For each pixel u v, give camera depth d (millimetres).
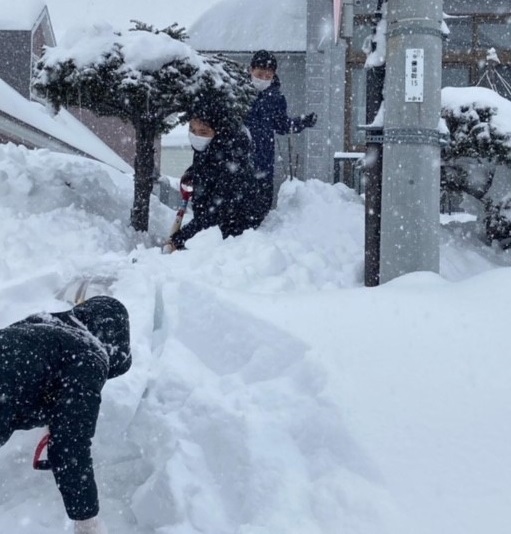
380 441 2541
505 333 3014
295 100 11289
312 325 3283
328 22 10859
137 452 3029
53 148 17516
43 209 6629
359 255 5766
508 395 2646
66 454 2281
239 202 6234
